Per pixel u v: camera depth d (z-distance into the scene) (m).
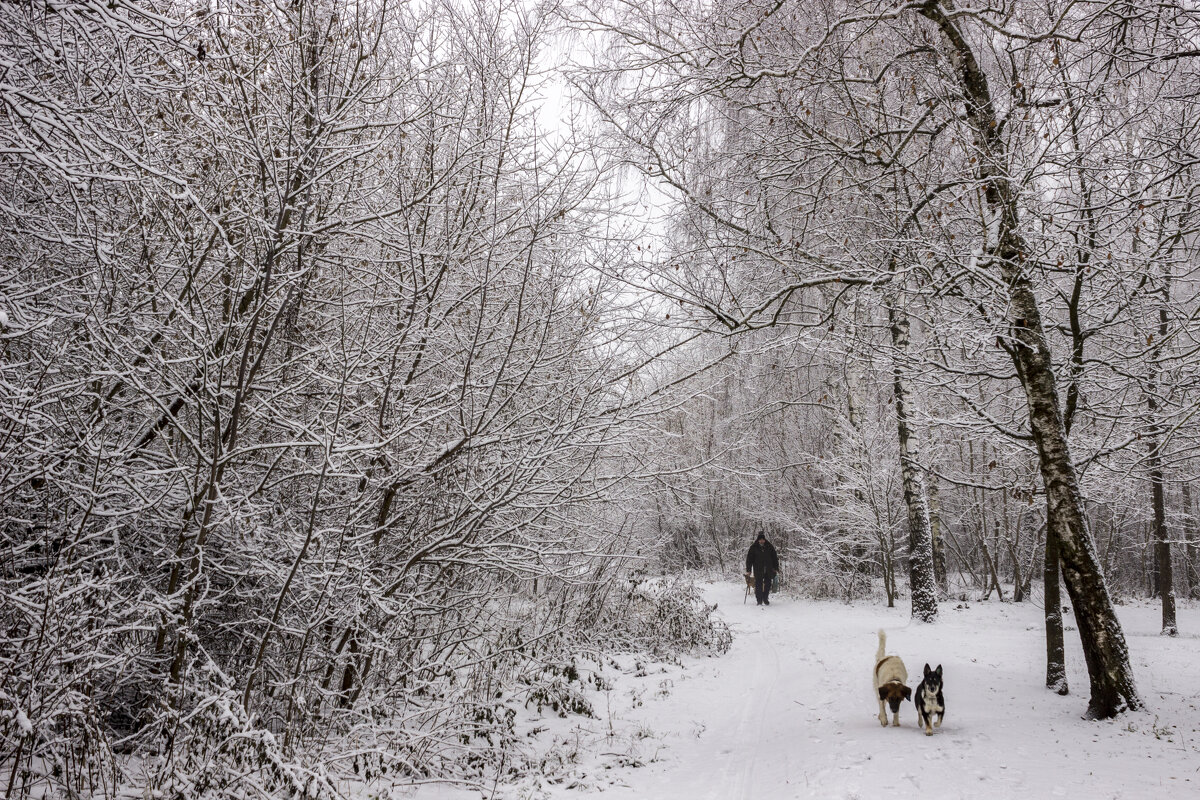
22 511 5.56
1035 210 7.65
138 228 5.42
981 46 8.77
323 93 5.84
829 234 8.79
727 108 9.12
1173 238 7.60
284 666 6.00
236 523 5.53
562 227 7.13
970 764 5.50
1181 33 7.00
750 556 19.88
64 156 4.46
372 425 6.45
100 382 5.59
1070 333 8.64
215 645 6.50
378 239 6.27
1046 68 7.59
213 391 5.25
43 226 5.41
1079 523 7.12
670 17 8.56
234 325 5.64
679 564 26.75
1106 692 6.76
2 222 5.28
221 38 5.46
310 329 7.01
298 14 5.84
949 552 30.09
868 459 18.38
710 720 8.32
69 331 5.13
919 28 8.33
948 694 8.27
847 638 12.99
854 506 18.91
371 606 6.25
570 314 7.51
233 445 5.36
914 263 8.04
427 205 6.57
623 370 7.50
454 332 7.07
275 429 6.52
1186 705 7.04
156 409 6.15
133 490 5.41
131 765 4.91
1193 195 7.38
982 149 7.19
